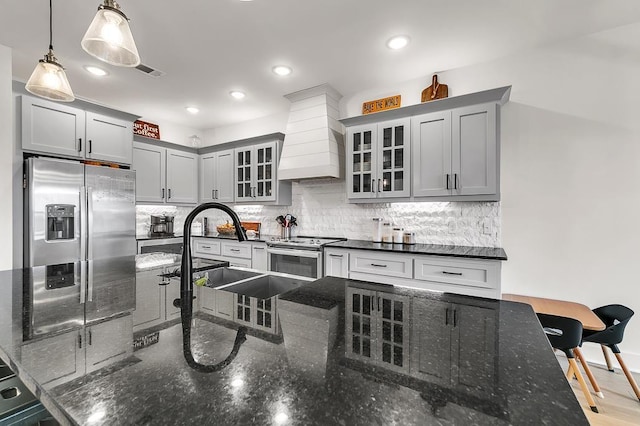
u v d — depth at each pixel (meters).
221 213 4.62
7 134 2.34
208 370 0.53
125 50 1.32
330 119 3.26
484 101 2.39
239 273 1.88
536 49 2.47
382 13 2.03
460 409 0.42
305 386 0.48
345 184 3.46
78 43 2.32
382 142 2.88
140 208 4.05
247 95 3.40
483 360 0.58
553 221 2.41
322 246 2.93
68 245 2.66
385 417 0.40
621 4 1.95
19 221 2.54
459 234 2.77
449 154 2.53
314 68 2.79
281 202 3.68
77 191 2.74
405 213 3.05
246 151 3.96
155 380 0.50
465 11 2.01
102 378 0.51
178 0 1.88
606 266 2.24
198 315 0.85
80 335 0.70
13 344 0.65
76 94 3.28
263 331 0.73
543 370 0.54
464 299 1.01
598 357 2.23
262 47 2.43
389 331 0.73
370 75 2.93
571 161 2.35
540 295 2.44
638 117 2.16
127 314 0.86
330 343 0.66
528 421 0.40
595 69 2.28
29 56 2.50
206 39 2.31
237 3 1.92
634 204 2.17
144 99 3.49
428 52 2.52
